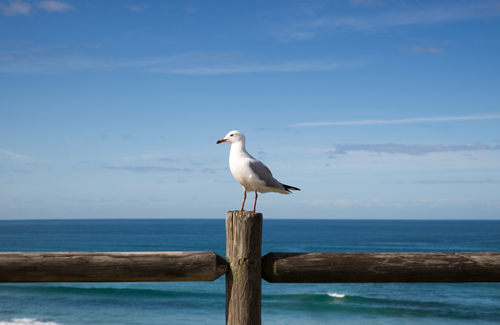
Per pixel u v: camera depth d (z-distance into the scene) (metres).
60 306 20.08
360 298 22.25
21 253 2.96
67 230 119.19
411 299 22.39
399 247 62.06
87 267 2.93
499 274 3.09
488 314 19.31
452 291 24.39
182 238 80.31
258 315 3.05
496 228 141.62
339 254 3.14
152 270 2.95
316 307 20.47
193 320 18.28
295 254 3.14
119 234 95.94
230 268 3.08
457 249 59.19
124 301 21.67
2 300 21.03
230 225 3.09
